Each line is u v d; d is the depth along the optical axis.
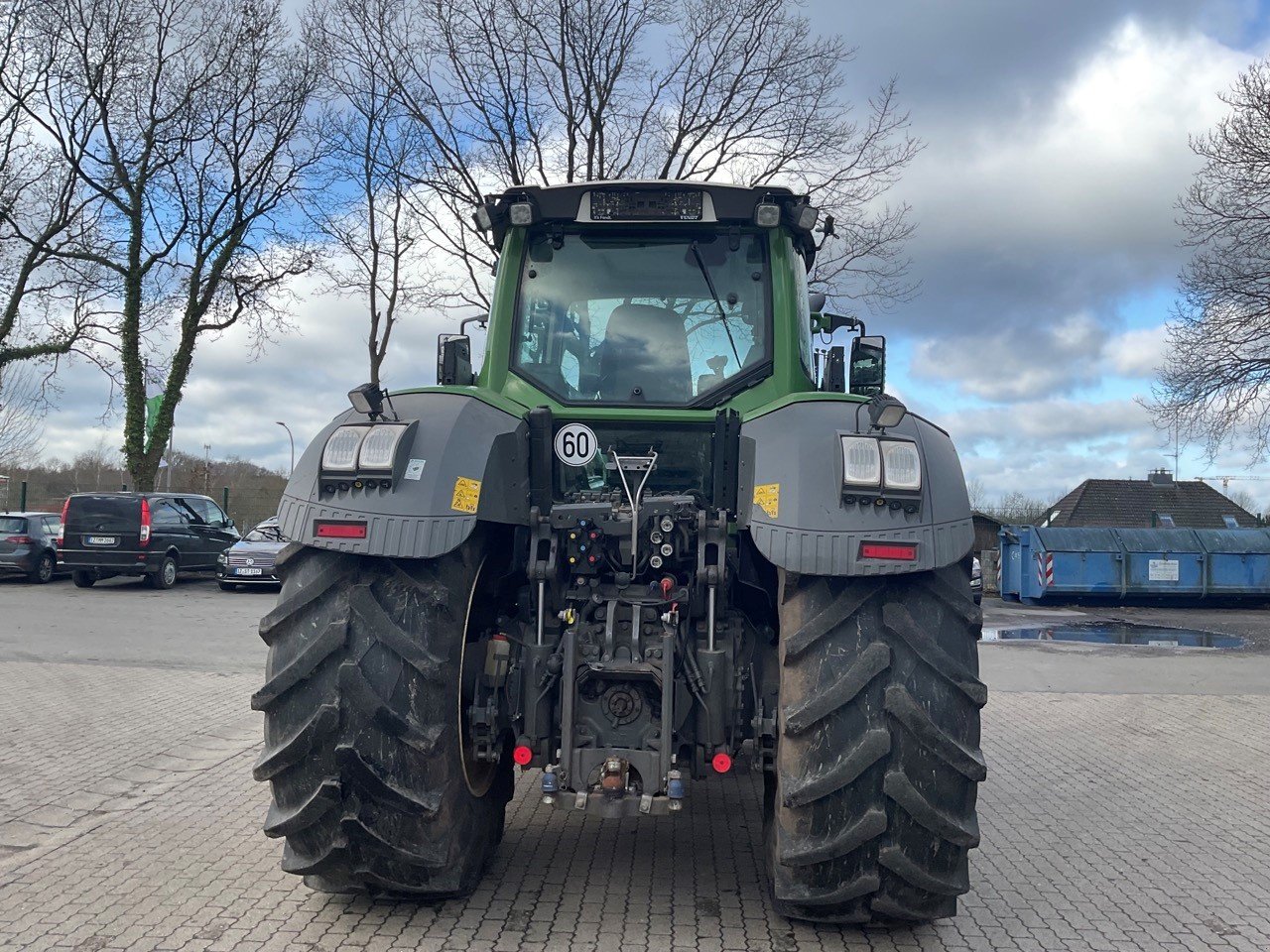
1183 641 14.15
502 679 3.72
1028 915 4.02
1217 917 4.02
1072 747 7.24
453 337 5.12
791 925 3.79
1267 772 6.52
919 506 3.30
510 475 3.65
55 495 32.69
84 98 24.25
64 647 11.54
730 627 3.77
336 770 3.28
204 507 21.55
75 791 5.59
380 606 3.36
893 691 3.20
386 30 17.05
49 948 3.50
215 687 8.99
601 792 3.49
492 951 3.51
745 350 4.27
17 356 25.39
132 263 25.69
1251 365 20.98
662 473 4.11
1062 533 19.58
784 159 17.34
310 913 3.82
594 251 4.38
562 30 16.61
